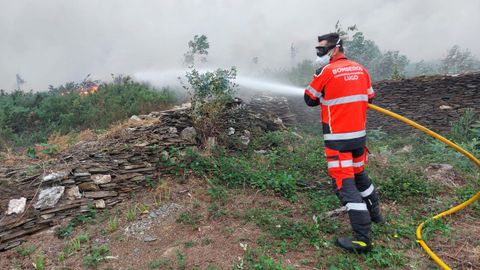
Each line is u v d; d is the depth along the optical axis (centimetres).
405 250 270
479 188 395
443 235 292
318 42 299
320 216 325
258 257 256
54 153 400
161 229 310
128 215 330
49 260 267
